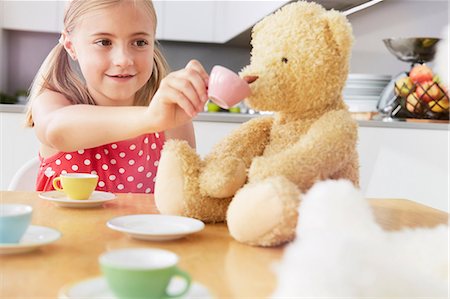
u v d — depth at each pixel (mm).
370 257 415
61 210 872
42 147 1456
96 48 1333
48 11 3184
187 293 474
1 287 488
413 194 2227
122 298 441
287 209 646
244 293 495
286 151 737
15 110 2174
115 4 1310
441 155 2225
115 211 882
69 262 573
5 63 3357
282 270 470
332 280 401
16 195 998
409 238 507
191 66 847
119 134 983
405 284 410
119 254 471
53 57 1481
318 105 793
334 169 743
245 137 833
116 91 1365
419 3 2748
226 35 3217
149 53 1385
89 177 954
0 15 3150
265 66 779
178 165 798
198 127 2232
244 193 684
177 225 738
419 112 2260
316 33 774
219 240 704
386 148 2205
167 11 3275
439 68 1081
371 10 2762
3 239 607
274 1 2037
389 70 2826
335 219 521
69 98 1425
